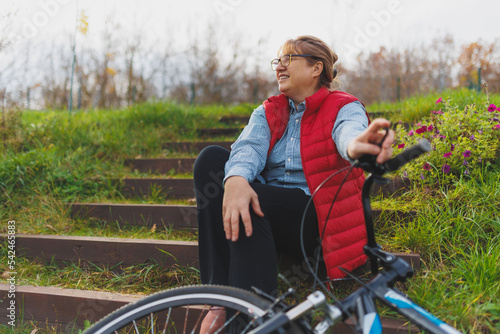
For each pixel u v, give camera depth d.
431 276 1.60
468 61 10.04
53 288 1.88
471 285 1.49
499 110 2.48
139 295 1.82
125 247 2.09
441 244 1.79
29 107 5.04
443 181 2.21
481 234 1.81
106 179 3.04
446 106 2.71
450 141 2.38
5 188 2.88
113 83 8.48
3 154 3.30
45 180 2.96
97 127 4.07
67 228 2.51
